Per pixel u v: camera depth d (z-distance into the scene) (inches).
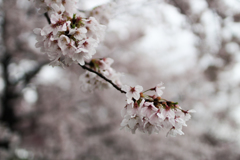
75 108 382.9
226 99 574.2
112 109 390.0
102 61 81.5
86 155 361.1
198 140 422.9
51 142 315.9
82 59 56.9
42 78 371.9
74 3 60.5
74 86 355.6
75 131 356.2
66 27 55.4
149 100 59.4
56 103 347.6
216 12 180.5
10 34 323.0
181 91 508.4
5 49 332.2
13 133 339.3
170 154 345.1
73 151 325.4
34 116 345.4
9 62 356.8
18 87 361.4
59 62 58.4
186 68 485.7
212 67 323.6
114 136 373.4
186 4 196.7
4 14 313.4
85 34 59.1
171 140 376.5
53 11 60.8
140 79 456.1
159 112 56.5
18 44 340.2
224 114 605.3
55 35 55.4
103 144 373.4
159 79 469.1
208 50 244.4
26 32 338.3
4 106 359.6
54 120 332.2
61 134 321.1
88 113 410.6
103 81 85.0
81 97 365.7
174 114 57.2
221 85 470.6
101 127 401.7
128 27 390.0
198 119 663.8
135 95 58.6
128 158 349.1
